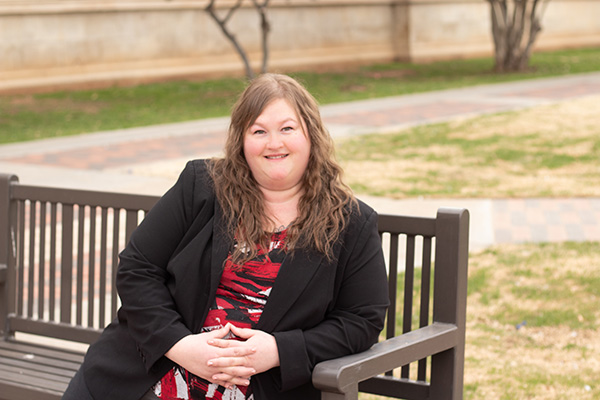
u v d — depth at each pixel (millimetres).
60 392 3539
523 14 27766
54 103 20672
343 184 3156
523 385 4789
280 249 3074
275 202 3145
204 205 3152
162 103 20625
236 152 3131
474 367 5074
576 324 5738
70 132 15883
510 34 27828
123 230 8148
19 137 15234
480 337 5559
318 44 29906
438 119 16734
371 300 3041
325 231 3033
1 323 4379
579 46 39469
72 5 23406
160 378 3055
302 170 3096
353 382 2791
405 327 3545
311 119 3102
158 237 3156
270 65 28297
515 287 6473
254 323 3047
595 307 6035
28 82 22734
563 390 4730
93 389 3152
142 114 18578
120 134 15477
